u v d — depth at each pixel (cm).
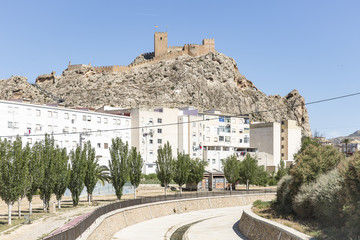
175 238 4812
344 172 3048
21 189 4244
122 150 6881
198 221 6259
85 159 6122
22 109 8194
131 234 4884
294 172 4475
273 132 14275
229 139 13138
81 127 9412
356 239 2816
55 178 5266
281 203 5069
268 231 3909
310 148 4638
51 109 8769
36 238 3334
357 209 2912
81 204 6275
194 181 9162
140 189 8950
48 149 5375
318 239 2955
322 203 3675
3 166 4194
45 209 5219
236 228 5419
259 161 13888
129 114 11162
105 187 8131
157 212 6538
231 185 9981
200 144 12131
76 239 3103
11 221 4319
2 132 7806
